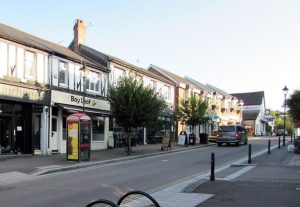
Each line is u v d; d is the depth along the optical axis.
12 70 21.88
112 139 31.89
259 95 95.69
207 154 28.45
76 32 33.19
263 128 96.81
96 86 30.50
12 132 22.42
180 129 45.56
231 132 39.22
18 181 14.66
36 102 23.36
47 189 12.66
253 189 12.10
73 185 13.52
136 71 32.75
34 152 23.48
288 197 10.73
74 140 20.81
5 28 24.75
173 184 13.71
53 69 25.08
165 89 43.09
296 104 35.09
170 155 27.56
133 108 26.30
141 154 26.53
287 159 23.41
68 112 26.69
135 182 14.30
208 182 13.68
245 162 21.97
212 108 56.88
